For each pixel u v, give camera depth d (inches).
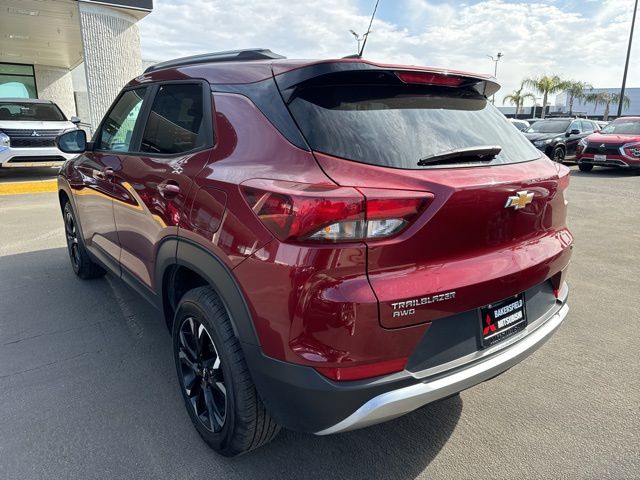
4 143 390.9
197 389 91.0
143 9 501.4
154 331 133.6
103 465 84.1
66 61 794.2
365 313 63.0
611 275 185.9
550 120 633.0
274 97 77.1
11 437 90.4
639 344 130.2
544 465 85.7
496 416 99.7
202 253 79.6
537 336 84.3
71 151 141.8
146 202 100.9
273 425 79.4
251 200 69.3
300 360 64.9
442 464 86.0
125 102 127.6
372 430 95.2
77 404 100.7
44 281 170.2
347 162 68.4
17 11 513.7
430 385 68.8
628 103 1745.8
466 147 79.1
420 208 65.9
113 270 132.8
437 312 68.4
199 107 91.6
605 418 99.0
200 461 85.7
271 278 66.1
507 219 76.7
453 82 85.8
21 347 123.8
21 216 278.2
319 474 83.3
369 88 79.0
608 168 573.9
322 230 62.2
